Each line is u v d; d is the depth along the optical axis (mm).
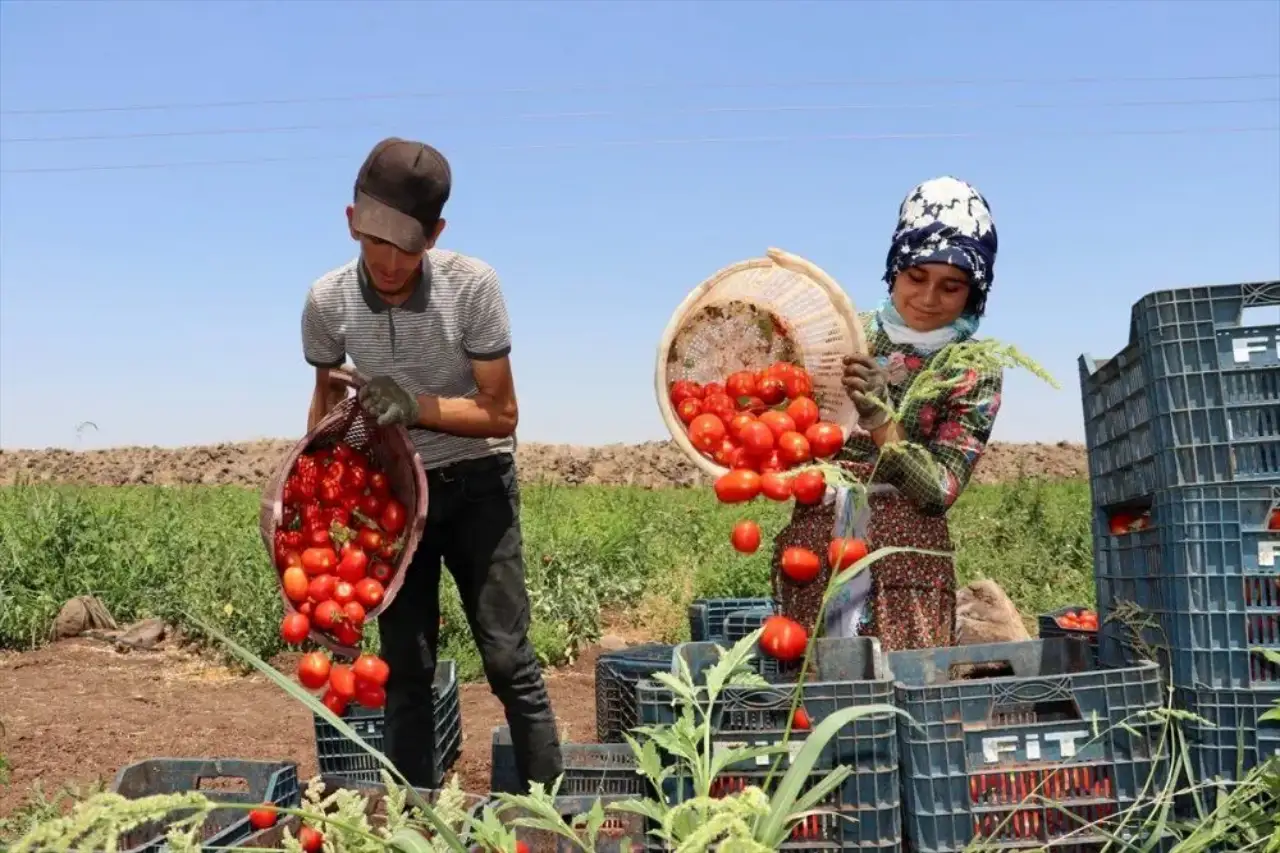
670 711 3084
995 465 33031
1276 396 3170
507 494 4098
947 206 3805
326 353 4109
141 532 11719
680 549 12781
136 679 8023
